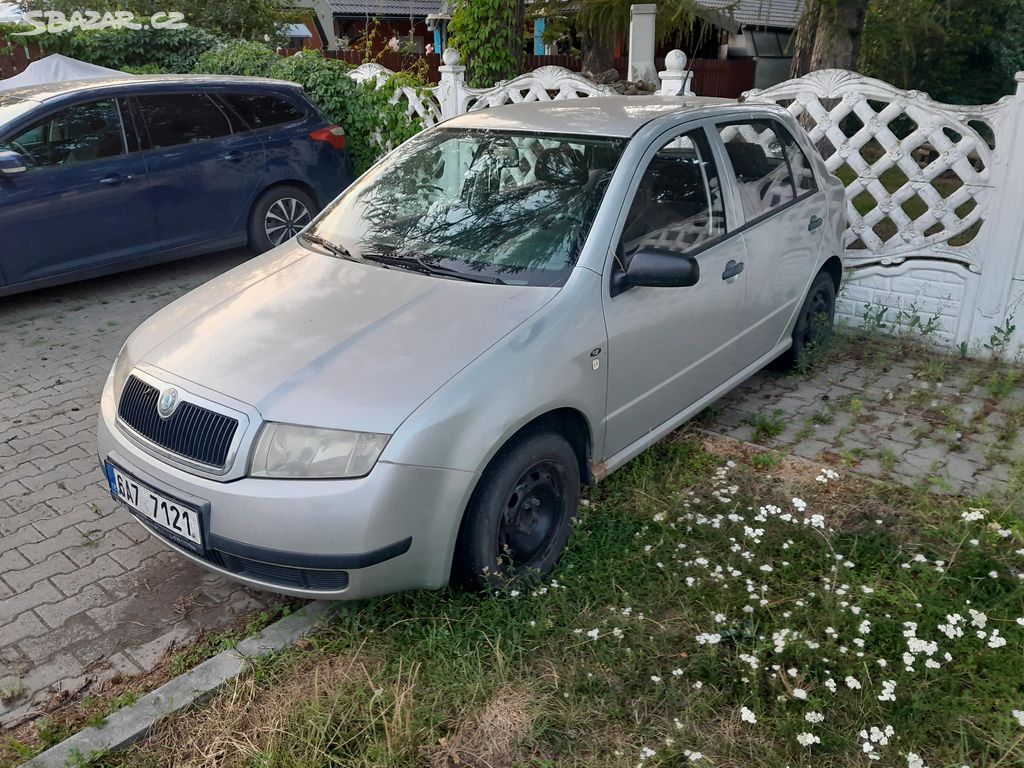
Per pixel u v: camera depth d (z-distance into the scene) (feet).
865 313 19.79
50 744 8.79
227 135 24.81
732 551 11.21
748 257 13.97
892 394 16.46
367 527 8.90
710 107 14.11
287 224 26.63
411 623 10.09
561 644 9.85
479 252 11.78
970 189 17.93
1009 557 11.10
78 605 10.94
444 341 9.95
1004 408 15.70
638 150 12.17
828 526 12.07
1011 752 8.18
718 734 8.59
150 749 8.65
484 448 9.46
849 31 24.98
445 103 27.22
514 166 12.85
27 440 15.46
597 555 11.31
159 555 12.01
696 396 13.78
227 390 9.57
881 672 9.23
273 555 9.03
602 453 11.78
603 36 38.91
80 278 22.57
